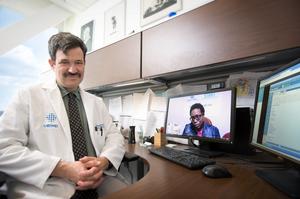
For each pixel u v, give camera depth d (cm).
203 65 111
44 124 101
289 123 68
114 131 135
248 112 110
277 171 79
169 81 168
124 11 223
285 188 61
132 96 201
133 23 212
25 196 85
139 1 207
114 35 232
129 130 169
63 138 102
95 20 265
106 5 250
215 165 83
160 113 166
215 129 111
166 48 131
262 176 74
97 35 259
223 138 106
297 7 81
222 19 105
